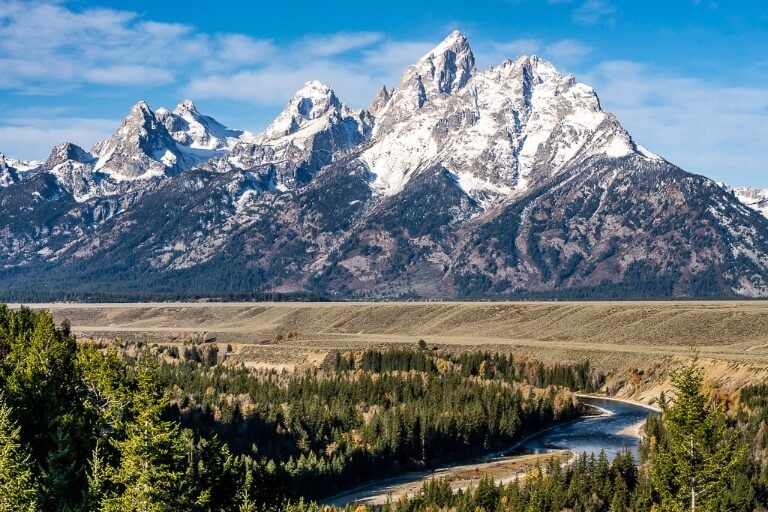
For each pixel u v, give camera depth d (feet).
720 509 338.34
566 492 627.05
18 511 377.91
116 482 383.45
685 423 338.95
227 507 471.62
